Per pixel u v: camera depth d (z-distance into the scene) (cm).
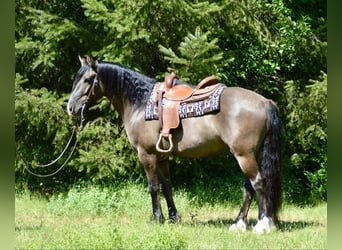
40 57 1237
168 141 865
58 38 1228
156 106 873
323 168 1370
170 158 1245
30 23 1291
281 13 1350
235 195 1245
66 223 965
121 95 919
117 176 1300
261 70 1372
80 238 769
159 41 1205
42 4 1310
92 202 1091
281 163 819
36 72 1327
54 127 1228
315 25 1430
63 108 1258
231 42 1384
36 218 1027
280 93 1384
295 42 1302
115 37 1178
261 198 814
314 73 1388
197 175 1291
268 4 1341
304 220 1009
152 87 908
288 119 1335
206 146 841
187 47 1074
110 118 1270
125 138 1230
